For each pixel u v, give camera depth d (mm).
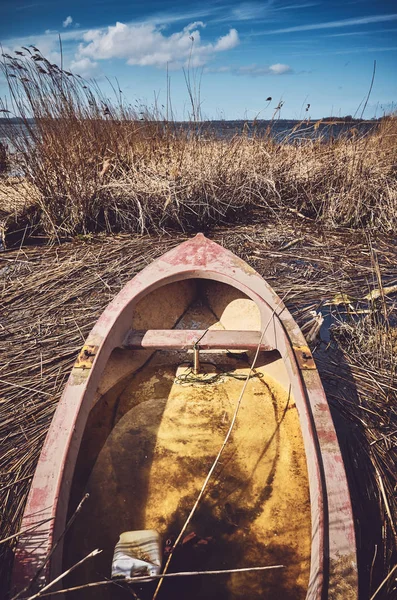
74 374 2178
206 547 1830
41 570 1369
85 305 3766
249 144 6336
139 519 1962
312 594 1379
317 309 3766
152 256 4613
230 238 5219
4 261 4559
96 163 5207
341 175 5879
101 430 2443
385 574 1728
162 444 2371
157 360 3064
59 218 5172
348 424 2512
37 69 4523
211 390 2773
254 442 2373
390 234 5316
